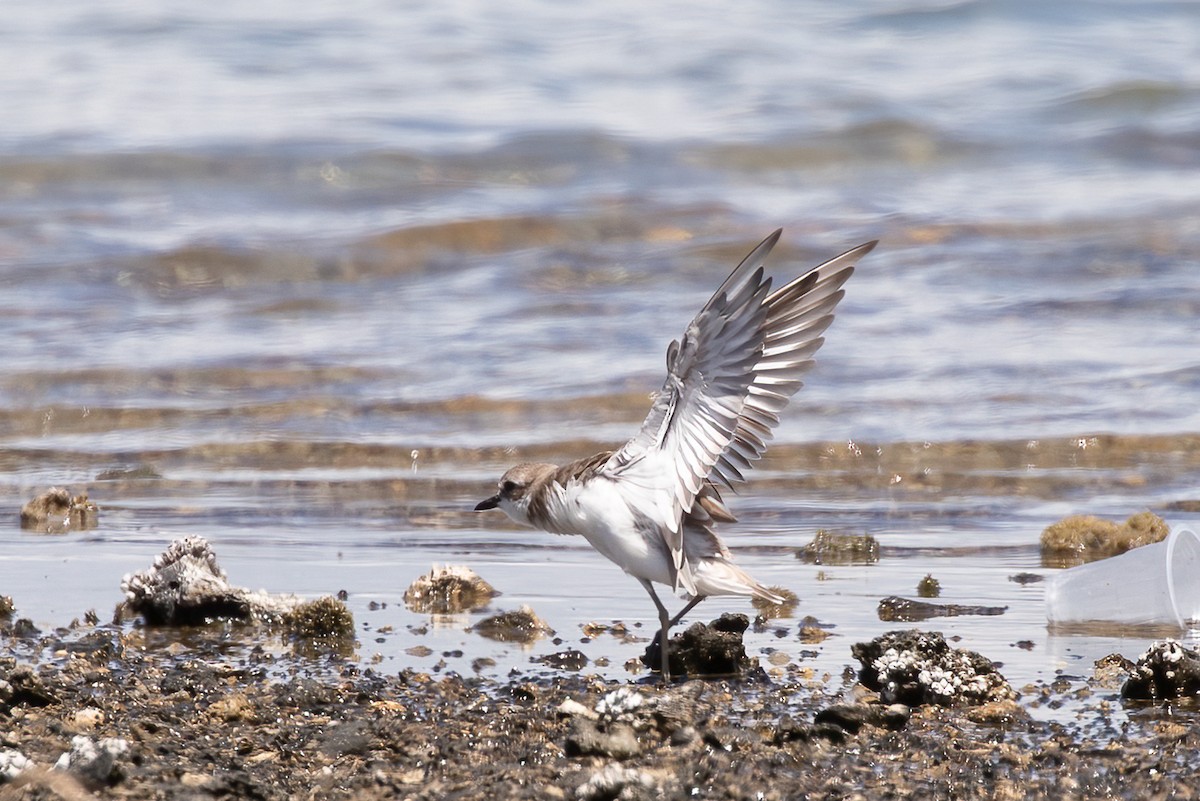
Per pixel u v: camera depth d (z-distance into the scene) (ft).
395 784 22.09
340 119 104.37
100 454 47.47
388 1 143.33
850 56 126.41
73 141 95.55
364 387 53.78
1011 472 44.98
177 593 31.83
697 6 144.15
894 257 71.92
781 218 81.25
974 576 35.19
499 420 50.34
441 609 32.73
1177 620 31.14
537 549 38.01
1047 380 53.06
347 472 45.83
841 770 22.70
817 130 100.89
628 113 108.06
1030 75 118.21
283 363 56.34
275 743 23.80
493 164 95.09
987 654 29.27
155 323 62.85
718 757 23.03
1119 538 37.24
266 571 35.83
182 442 48.60
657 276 70.49
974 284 67.21
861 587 34.32
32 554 37.40
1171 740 24.03
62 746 23.04
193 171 92.32
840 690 27.04
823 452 46.39
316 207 86.43
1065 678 27.63
